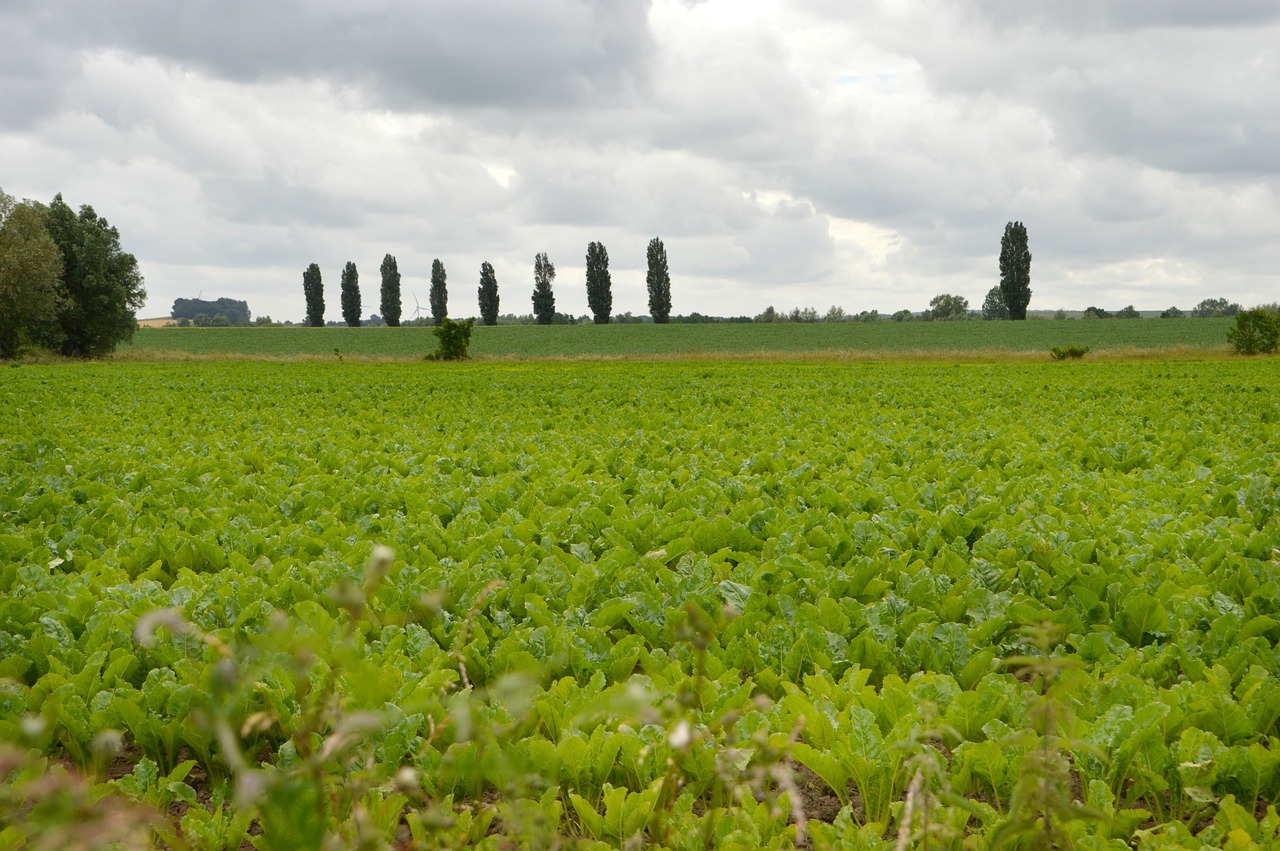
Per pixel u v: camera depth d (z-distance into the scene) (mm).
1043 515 7547
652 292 121500
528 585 6008
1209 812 3754
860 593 6121
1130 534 7031
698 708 4074
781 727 4020
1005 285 114625
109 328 69000
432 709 3861
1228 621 5043
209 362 60906
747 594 5809
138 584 6113
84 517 8086
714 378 35156
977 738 4066
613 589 6039
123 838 1807
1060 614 5395
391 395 26469
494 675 4879
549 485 9711
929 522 7555
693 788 3838
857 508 8555
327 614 5348
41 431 15734
